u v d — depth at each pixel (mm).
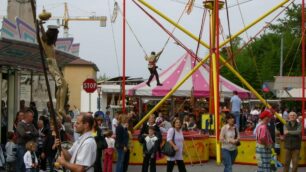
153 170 16672
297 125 16875
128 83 46969
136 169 19203
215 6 21719
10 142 16375
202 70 30734
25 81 32125
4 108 20984
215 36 23250
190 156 20656
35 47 17922
